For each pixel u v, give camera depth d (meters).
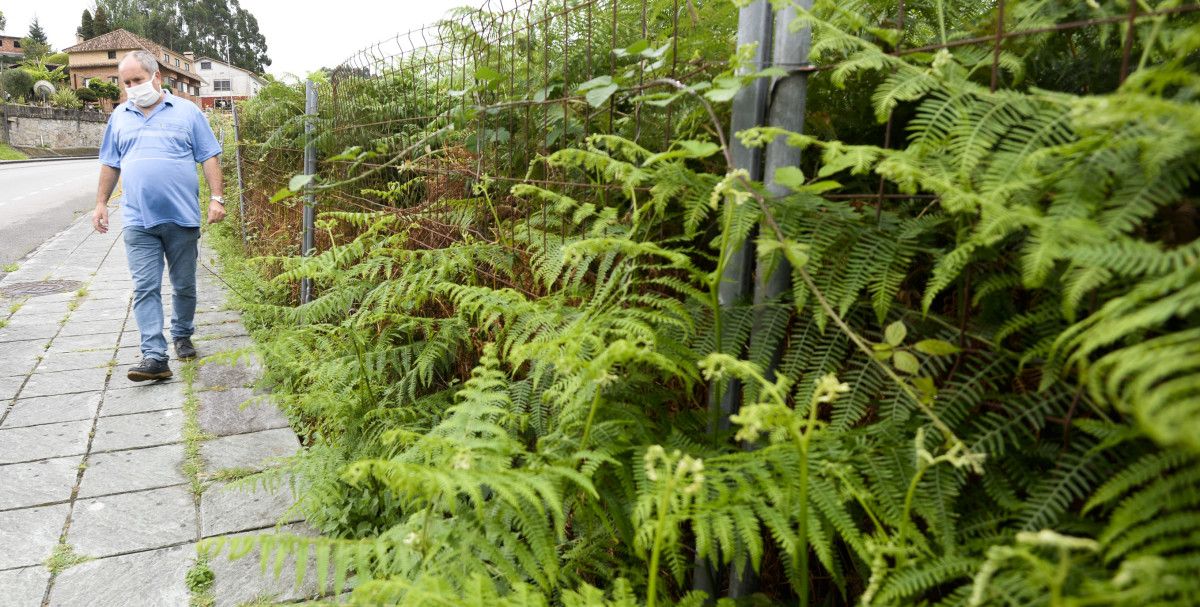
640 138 1.76
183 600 1.88
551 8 2.18
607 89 1.58
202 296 5.82
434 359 2.39
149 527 2.24
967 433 1.02
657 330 1.42
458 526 1.30
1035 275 0.79
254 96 6.70
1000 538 0.92
